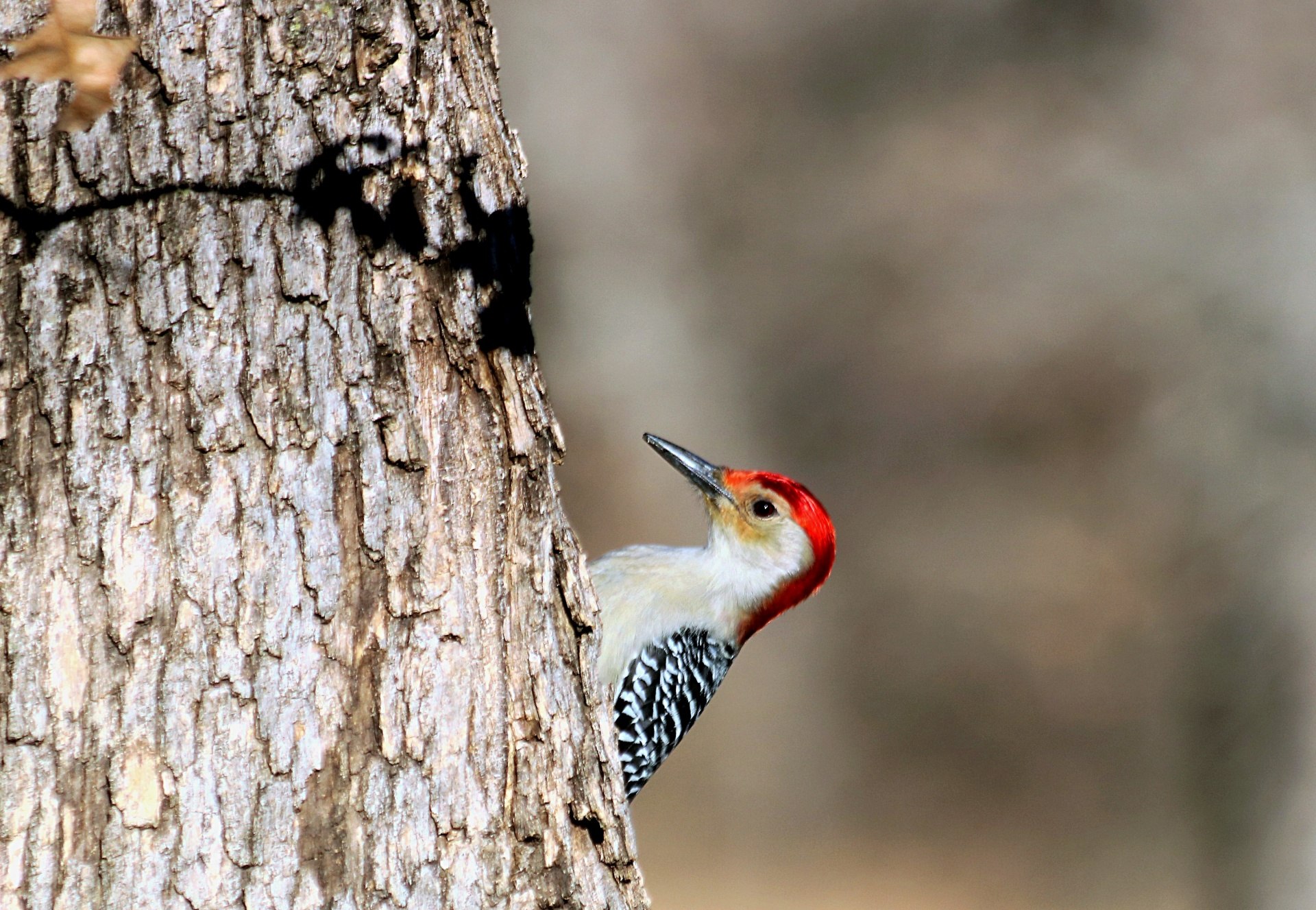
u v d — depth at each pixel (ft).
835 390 79.92
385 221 15.14
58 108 14.06
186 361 14.32
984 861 68.69
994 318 72.28
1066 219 65.72
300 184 14.76
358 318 14.99
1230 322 55.77
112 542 14.05
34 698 13.83
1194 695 62.59
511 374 16.12
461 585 15.39
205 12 14.43
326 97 14.88
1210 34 60.03
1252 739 55.52
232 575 14.34
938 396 78.64
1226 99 59.16
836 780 72.64
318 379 14.79
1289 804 54.39
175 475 14.25
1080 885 67.72
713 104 77.05
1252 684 55.26
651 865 63.21
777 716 71.00
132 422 14.16
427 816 15.01
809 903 63.57
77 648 13.94
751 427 74.74
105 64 14.11
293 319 14.70
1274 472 53.83
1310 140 56.65
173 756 14.07
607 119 70.13
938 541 80.79
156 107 14.29
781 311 79.20
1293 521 53.42
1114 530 75.82
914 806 73.36
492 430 15.81
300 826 14.43
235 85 14.53
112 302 14.15
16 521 13.89
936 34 78.54
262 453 14.55
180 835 14.05
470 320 15.66
